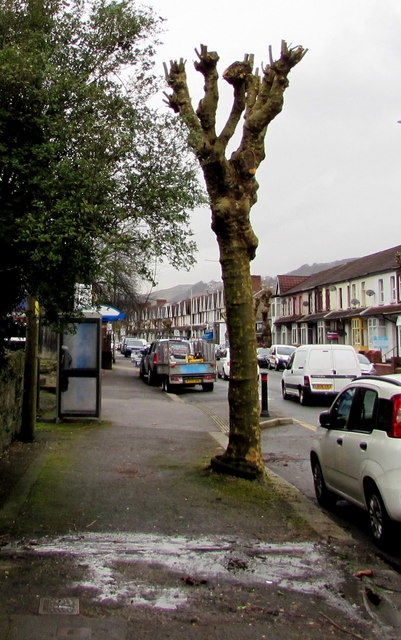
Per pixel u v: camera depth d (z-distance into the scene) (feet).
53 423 42.98
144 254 20.54
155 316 408.46
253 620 13.99
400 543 18.93
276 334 225.97
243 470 26.84
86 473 27.68
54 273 19.19
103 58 20.65
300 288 202.80
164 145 20.25
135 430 41.27
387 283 142.31
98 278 21.83
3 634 12.86
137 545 18.67
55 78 18.47
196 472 28.27
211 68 27.91
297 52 27.22
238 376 27.48
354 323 156.35
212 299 301.22
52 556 17.49
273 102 27.27
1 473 26.94
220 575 16.56
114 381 93.25
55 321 21.45
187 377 78.07
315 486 26.07
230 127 27.30
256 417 27.40
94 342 44.04
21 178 18.43
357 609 14.73
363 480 20.51
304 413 58.90
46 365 64.59
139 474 27.78
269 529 20.65
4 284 20.74
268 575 16.67
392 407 19.67
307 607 14.76
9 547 18.10
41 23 20.31
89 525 20.43
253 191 27.84
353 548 19.07
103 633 13.11
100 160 19.21
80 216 18.13
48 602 14.46
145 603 14.67
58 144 18.19
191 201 20.17
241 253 27.53
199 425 45.98
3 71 17.53
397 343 134.82
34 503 22.65
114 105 19.70
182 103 28.09
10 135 18.45
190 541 19.20
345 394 24.30
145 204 19.86
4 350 26.43
